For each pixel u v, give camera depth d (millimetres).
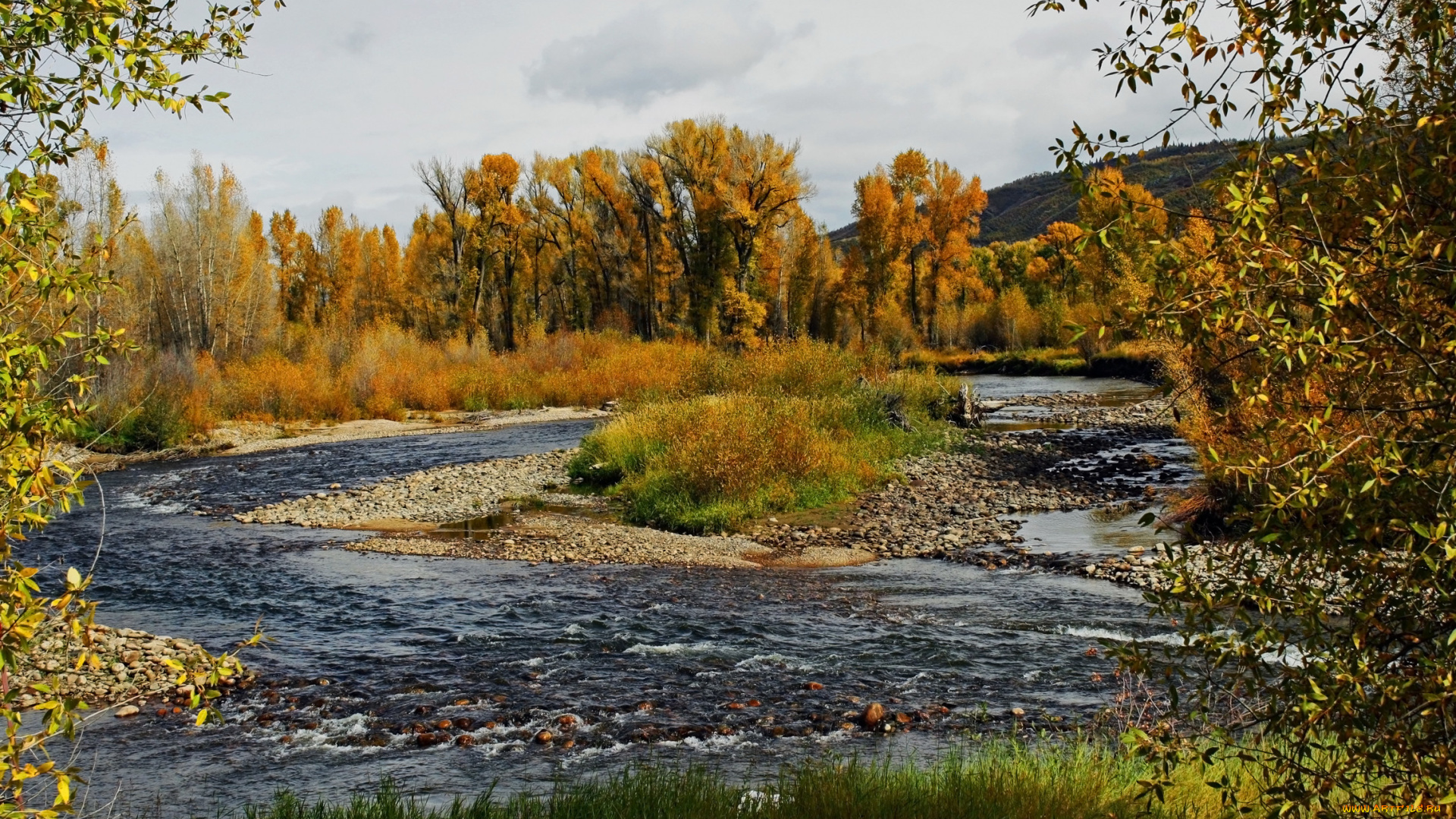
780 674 8758
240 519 18016
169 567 13797
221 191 47781
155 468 25109
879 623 10430
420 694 8391
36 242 3389
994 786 5105
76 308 3553
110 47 3393
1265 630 3422
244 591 12359
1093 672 8562
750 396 23203
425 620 10891
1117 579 11922
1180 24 3287
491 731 7488
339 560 14289
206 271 46469
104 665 9125
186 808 6129
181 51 3883
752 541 15109
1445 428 3008
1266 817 3531
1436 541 2906
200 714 3543
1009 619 10445
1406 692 3145
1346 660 3273
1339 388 3275
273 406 36344
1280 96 3258
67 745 7312
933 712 7668
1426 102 3229
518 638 10102
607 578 12844
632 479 19391
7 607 2943
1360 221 3230
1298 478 3217
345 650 9797
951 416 28453
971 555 13750
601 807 5199
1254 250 3049
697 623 10539
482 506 18625
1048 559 13180
